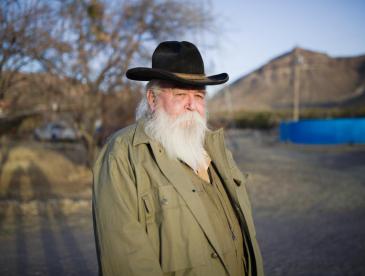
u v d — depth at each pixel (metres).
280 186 10.91
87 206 7.73
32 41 7.76
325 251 5.06
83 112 10.26
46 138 22.52
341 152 21.95
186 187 1.50
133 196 1.47
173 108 1.61
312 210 7.85
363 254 4.90
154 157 1.56
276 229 6.29
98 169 1.59
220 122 14.30
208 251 1.48
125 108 10.59
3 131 10.16
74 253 4.94
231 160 1.88
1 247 5.17
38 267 4.38
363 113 43.41
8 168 12.88
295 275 4.20
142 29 10.09
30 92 9.02
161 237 1.44
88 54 9.58
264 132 45.97
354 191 10.01
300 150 23.77
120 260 1.38
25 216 6.92
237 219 1.74
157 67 1.61
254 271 1.70
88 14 9.20
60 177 11.27
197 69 1.62
